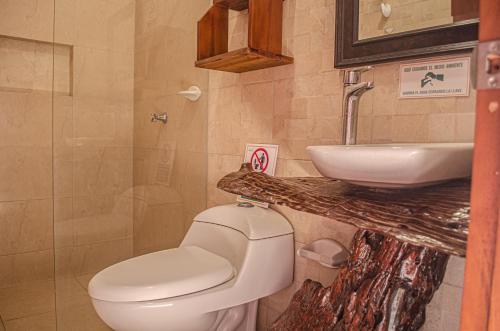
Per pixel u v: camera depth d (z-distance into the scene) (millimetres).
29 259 2070
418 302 915
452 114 1030
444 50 1013
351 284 1017
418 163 696
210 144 1884
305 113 1422
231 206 1584
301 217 1448
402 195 877
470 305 456
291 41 1469
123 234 2023
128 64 2109
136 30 2139
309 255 1289
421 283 900
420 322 942
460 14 986
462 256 605
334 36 1312
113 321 1103
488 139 439
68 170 1880
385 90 1182
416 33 1069
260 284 1354
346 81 1121
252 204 1600
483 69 444
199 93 1903
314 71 1386
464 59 1003
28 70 2016
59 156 1852
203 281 1202
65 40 1895
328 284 1351
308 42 1405
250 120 1667
